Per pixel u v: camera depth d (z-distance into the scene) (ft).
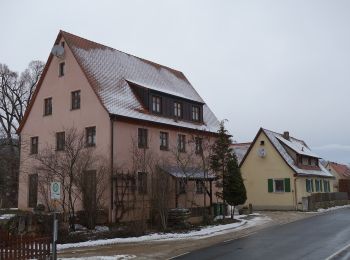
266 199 150.51
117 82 107.04
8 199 123.44
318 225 90.38
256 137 155.02
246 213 128.98
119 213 91.81
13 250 49.39
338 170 256.73
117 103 99.35
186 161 105.81
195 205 109.19
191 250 59.57
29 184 106.63
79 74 101.60
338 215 118.11
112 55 115.85
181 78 139.74
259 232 80.69
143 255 55.93
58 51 104.53
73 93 102.94
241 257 51.78
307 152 170.30
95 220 84.53
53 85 107.55
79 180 82.02
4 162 106.32
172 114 112.98
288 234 75.51
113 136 93.76
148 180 96.02
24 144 109.60
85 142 94.07
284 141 160.76
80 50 106.11
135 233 76.79
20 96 151.74
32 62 155.53
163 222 84.99
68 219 78.33
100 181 87.35
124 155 95.76
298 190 147.64
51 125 106.01
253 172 154.30
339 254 52.03
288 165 147.13
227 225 94.27
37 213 75.10
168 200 89.81
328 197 164.14
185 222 89.15
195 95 135.44
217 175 105.19
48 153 96.07
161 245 65.72
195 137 114.83
